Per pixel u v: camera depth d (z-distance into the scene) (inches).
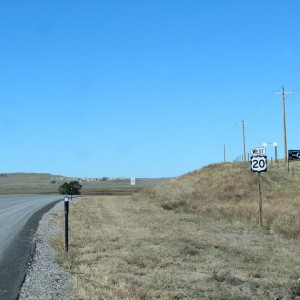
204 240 697.0
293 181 2009.1
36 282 412.8
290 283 405.7
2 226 949.8
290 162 2741.1
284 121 2566.4
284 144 2571.4
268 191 1833.2
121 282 400.2
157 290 382.3
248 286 411.2
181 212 1344.7
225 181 2138.3
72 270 464.1
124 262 505.7
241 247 631.2
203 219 1075.3
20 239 733.9
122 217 1163.3
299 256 561.3
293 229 771.4
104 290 370.6
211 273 458.9
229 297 365.4
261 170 917.8
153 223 986.7
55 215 1245.1
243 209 1121.4
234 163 2600.9
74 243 652.1
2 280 422.0
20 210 1461.6
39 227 927.0
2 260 532.7
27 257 553.0
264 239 730.8
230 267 492.7
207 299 363.6
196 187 2197.3
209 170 2532.0
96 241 676.7
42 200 2176.4
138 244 645.9
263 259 543.2
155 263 502.3
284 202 1304.1
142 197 2332.7
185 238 709.9
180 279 430.3
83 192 3750.0
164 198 1990.7
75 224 947.3
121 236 735.7
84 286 381.7
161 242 667.4
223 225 928.9
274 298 370.6
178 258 539.8
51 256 561.9
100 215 1230.9
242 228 870.4
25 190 4623.5
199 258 542.0
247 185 1988.2
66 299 352.5
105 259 525.7
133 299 346.3
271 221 912.3
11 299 352.5
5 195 2915.8
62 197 2583.7
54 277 432.8
